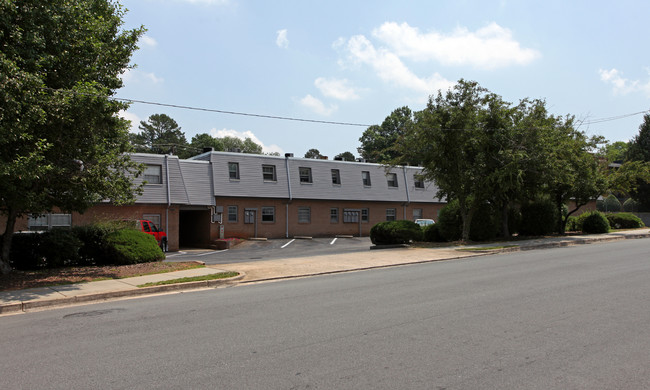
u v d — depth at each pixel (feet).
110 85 42.04
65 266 49.21
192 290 36.94
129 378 15.51
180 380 15.21
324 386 14.44
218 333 21.45
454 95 74.84
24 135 31.63
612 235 89.97
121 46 42.57
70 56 38.40
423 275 41.22
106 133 42.63
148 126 268.82
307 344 19.22
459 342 19.06
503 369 15.74
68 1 37.91
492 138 75.31
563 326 21.36
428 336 20.08
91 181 40.27
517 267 44.60
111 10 42.86
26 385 15.03
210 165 105.09
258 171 111.04
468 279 37.37
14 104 31.17
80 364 17.17
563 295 29.07
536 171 74.08
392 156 231.50
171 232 93.91
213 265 52.29
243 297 31.89
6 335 22.25
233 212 107.24
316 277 43.32
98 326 23.72
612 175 96.99
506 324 21.91
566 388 14.06
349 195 123.54
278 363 16.81
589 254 55.11
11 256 46.26
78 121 37.93
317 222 119.55
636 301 26.86
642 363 16.22
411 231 74.74
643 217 147.74
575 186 88.53
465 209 79.71
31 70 35.06
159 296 33.96
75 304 31.53
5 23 33.30
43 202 40.55
